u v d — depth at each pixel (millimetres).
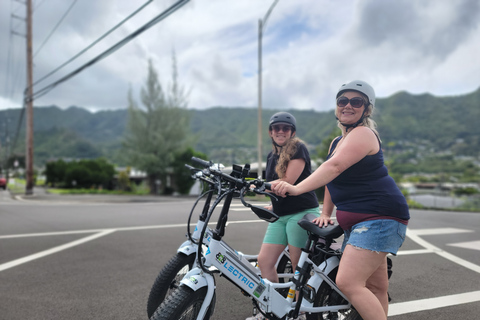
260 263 2678
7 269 4457
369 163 2139
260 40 18109
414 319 3023
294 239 2604
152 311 2480
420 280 4078
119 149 31375
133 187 36719
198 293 1988
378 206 2115
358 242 2100
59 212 10383
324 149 13289
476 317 3072
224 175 2146
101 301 3389
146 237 6398
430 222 8719
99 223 8070
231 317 2836
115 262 4766
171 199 18031
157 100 31422
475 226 8164
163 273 2492
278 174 2635
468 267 4625
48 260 4879
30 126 23156
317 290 2312
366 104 2213
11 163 73062
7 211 10727
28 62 22688
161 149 29281
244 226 2834
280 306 2283
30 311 3146
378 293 2350
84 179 38188
